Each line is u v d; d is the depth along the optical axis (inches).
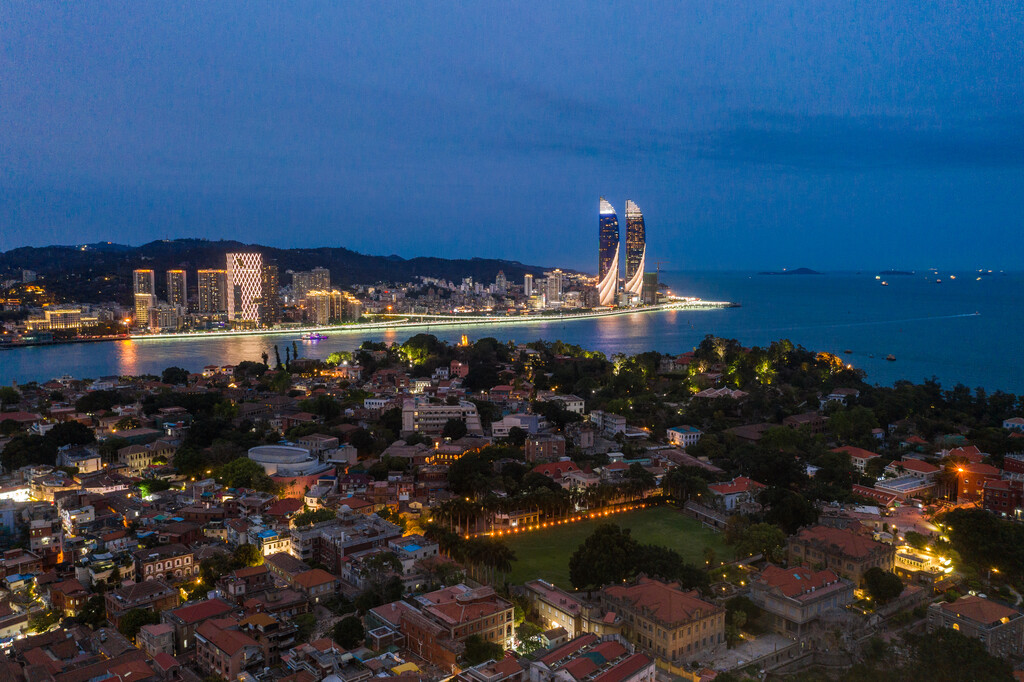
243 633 7815.0
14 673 6943.9
